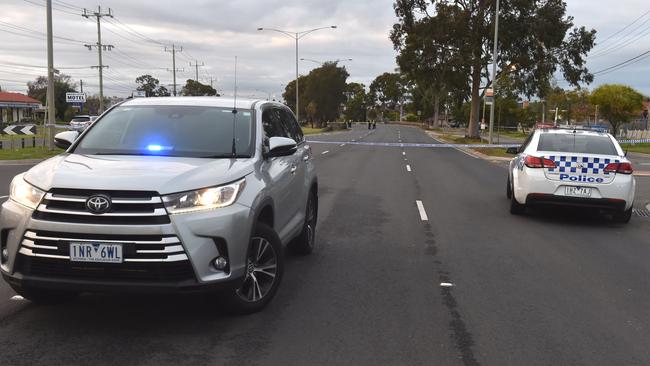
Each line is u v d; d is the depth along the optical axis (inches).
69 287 171.3
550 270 274.7
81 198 169.9
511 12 1659.7
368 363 167.3
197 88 3380.9
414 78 1804.9
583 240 346.0
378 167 853.2
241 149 216.7
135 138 219.1
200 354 170.6
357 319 202.8
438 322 201.5
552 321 204.4
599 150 404.2
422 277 258.7
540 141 418.3
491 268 276.5
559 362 170.1
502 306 220.1
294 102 4495.6
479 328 196.5
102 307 208.2
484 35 1704.0
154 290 170.7
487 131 3368.6
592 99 2573.8
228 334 186.2
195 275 173.8
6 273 177.8
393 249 313.4
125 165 186.5
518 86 1769.2
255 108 239.9
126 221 169.5
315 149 1311.5
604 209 396.5
